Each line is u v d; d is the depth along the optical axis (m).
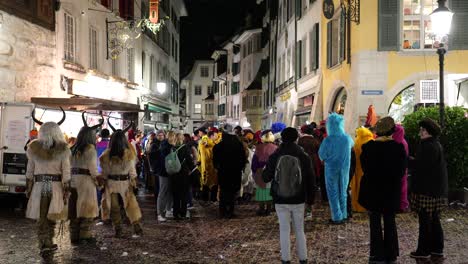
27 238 9.38
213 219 11.72
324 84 23.86
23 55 15.52
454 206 12.12
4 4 14.44
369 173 7.14
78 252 8.45
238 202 14.68
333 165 10.55
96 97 21.11
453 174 12.22
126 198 9.59
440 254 7.78
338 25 22.00
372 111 14.23
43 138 8.05
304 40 28.39
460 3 18.42
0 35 14.34
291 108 31.94
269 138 11.45
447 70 18.48
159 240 9.38
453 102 16.47
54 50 17.48
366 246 8.69
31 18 15.95
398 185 7.05
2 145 12.18
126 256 8.20
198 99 80.25
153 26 25.98
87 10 20.62
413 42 18.78
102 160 9.54
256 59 51.38
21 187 12.13
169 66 41.19
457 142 12.05
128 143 9.70
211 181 14.88
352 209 12.23
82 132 9.13
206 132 15.38
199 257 8.12
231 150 11.91
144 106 29.75
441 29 11.49
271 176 7.27
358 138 11.32
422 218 7.64
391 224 7.09
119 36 24.19
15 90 15.09
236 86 60.19
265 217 11.93
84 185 8.95
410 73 18.55
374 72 18.66
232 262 7.81
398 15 18.55
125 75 25.88
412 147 12.63
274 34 40.81
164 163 11.28
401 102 19.92
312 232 9.89
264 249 8.63
